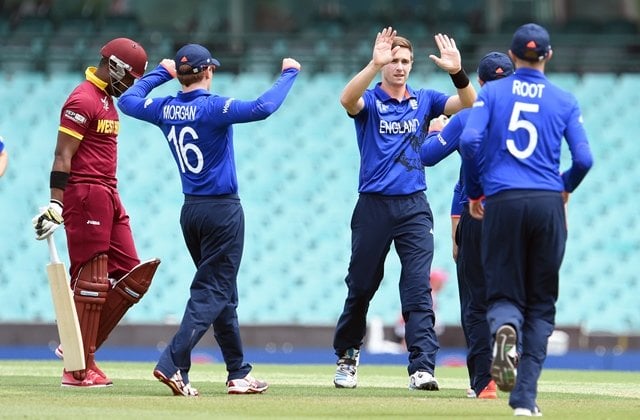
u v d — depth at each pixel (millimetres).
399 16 89562
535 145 22094
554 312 22250
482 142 22391
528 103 22188
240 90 81000
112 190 29141
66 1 94188
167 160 77625
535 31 22391
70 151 28297
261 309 68812
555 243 21938
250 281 70062
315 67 85438
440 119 28594
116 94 29031
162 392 27109
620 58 86188
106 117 28797
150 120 27125
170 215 74062
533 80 22406
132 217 73938
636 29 87688
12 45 87000
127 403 23781
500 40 85312
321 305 69062
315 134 79750
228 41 88250
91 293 28781
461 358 56781
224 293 26453
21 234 73312
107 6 94188
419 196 29516
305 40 86438
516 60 22656
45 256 71875
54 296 27719
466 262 26953
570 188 22203
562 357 56219
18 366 39125
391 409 23141
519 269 21953
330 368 44219
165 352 25766
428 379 29000
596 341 63438
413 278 29203
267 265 71000
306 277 70438
